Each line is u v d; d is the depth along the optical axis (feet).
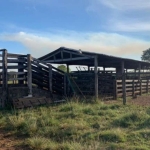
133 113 26.63
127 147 17.38
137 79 61.72
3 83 36.68
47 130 22.79
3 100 36.24
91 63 65.31
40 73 44.24
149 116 26.32
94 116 28.50
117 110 32.86
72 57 53.42
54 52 53.93
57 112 31.55
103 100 46.88
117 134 20.07
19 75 41.39
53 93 47.34
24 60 40.19
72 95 48.65
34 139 19.95
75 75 53.01
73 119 27.20
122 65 59.57
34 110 34.04
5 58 36.83
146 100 48.11
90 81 50.39
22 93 38.73
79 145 17.79
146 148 16.99
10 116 28.58
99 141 19.16
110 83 51.37
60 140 20.34
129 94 56.18
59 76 48.93
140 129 22.12
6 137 22.18
